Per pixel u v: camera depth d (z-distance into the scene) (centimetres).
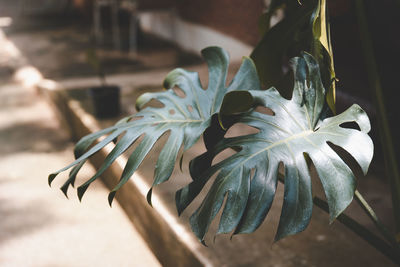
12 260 243
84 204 294
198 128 128
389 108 237
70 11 963
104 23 821
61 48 666
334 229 208
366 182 246
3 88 532
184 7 620
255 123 122
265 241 200
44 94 472
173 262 216
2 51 690
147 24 744
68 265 237
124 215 280
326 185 106
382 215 216
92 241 256
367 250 192
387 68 277
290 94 149
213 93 147
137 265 234
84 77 506
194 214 107
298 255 191
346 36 350
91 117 359
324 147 113
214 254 192
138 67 542
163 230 222
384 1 299
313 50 134
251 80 145
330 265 184
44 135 403
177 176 265
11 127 421
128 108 378
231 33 529
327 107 130
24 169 342
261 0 460
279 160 112
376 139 258
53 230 267
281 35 155
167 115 141
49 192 309
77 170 123
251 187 107
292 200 105
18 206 294
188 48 621
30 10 972
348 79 292
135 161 123
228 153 297
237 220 103
